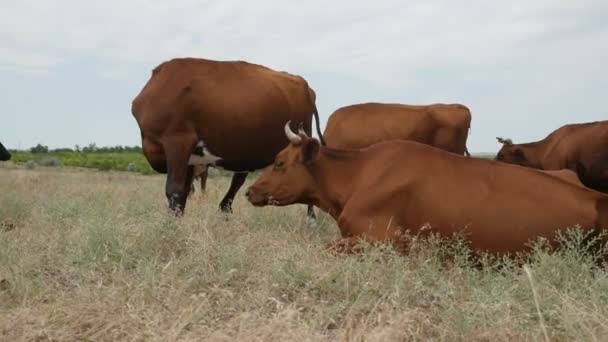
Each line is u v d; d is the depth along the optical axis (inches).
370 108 464.4
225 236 266.5
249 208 360.2
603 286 171.8
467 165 227.8
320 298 177.2
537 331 146.9
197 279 189.9
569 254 191.9
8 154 449.1
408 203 226.8
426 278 186.9
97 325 152.3
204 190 512.4
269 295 177.2
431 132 457.4
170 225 240.4
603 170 426.6
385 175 233.5
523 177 221.9
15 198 372.8
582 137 437.1
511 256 213.9
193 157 344.8
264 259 209.0
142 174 1284.4
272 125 358.6
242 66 358.6
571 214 212.2
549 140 469.7
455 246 216.2
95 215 279.6
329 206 258.1
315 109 406.6
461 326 147.7
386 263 197.6
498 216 214.8
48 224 284.2
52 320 155.4
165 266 193.5
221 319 164.1
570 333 141.3
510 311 155.4
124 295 170.6
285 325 147.9
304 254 209.8
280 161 264.5
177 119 323.9
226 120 336.5
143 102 328.5
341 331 151.7
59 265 208.5
